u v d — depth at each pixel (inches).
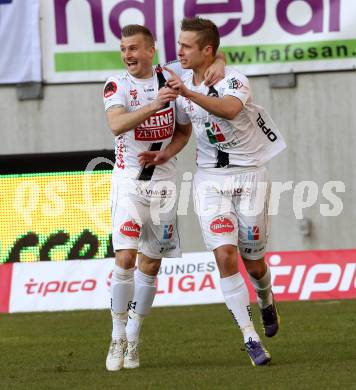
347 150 1584.6
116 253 839.7
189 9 1546.5
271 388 712.4
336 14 1551.4
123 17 1566.2
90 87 1600.6
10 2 1584.6
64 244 1359.5
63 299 1427.2
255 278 903.7
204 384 741.3
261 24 1553.9
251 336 820.0
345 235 1585.9
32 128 1616.6
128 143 853.8
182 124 871.7
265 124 858.8
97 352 979.3
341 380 739.4
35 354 984.9
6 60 1596.9
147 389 727.7
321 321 1162.0
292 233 1589.6
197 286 1432.1
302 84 1577.3
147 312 878.4
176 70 863.7
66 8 1579.7
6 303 1428.4
